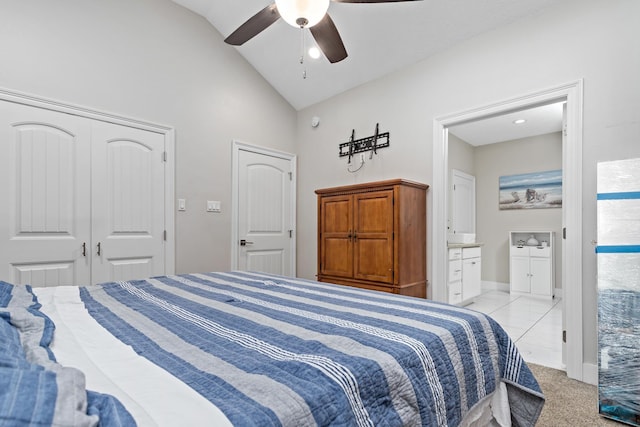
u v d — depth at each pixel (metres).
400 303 1.41
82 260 2.62
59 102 2.53
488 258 5.60
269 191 3.96
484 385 1.13
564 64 2.25
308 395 0.65
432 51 2.96
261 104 3.90
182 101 3.21
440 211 2.94
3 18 2.32
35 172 2.43
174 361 0.79
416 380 0.88
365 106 3.55
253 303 1.40
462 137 5.29
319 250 3.39
